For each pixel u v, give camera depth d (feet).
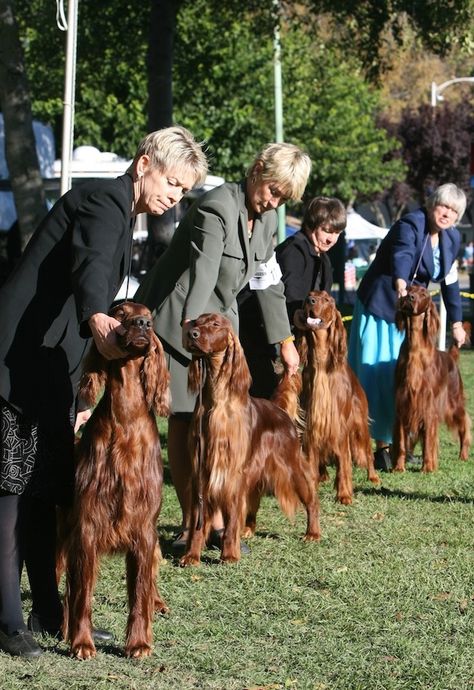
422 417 31.42
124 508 15.21
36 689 14.44
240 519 21.56
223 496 21.22
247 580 20.11
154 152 16.03
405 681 15.14
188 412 22.52
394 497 27.86
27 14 74.02
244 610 18.30
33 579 16.74
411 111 180.14
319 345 26.40
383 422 32.58
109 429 15.16
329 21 74.64
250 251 22.20
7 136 42.65
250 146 101.04
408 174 174.81
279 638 16.97
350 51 76.69
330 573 20.57
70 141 30.30
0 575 15.84
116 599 18.90
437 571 20.83
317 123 130.82
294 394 24.54
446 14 64.49
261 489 22.74
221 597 19.03
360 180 143.95
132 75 94.58
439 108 177.17
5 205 59.52
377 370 32.55
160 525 24.73
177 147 16.01
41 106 96.32
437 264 32.45
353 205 184.24
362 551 22.38
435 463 31.86
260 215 22.31
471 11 65.31
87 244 15.02
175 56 80.53
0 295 15.70
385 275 32.55
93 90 96.89
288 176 21.34
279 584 19.84
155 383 15.19
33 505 16.47
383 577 20.29
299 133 128.26
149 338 14.56
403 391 31.24
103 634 16.60
